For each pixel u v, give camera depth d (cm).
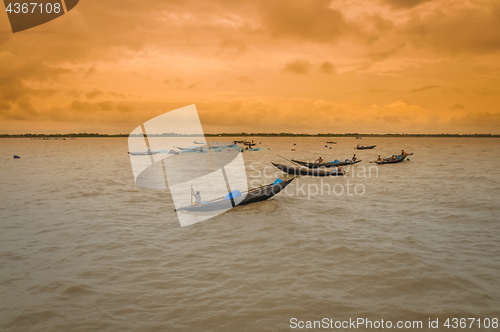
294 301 868
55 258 1165
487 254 1173
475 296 888
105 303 863
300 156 6438
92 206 1978
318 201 2102
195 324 772
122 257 1174
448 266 1073
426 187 2580
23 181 2991
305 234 1416
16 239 1363
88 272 1049
